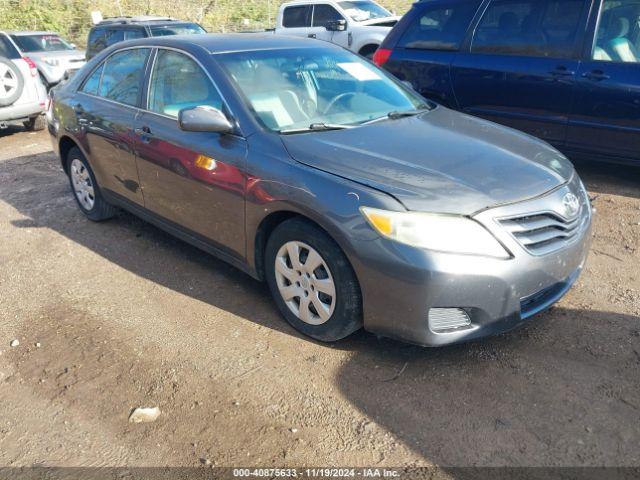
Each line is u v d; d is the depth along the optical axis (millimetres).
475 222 2797
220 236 3748
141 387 3014
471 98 6191
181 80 4027
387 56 6789
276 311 3660
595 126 5457
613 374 2965
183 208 3982
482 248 2785
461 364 3084
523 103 5848
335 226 2918
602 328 3354
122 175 4551
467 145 3420
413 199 2820
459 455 2508
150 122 4137
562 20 5590
